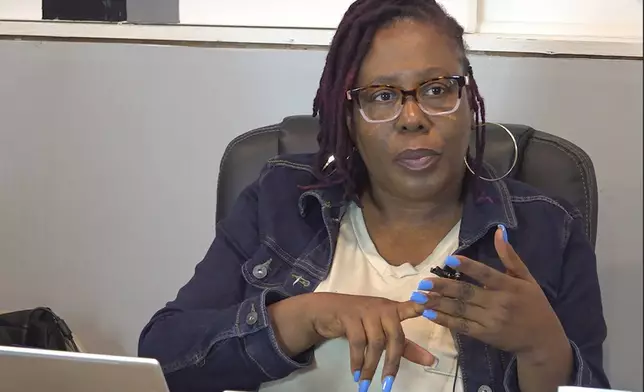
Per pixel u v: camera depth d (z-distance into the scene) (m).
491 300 0.80
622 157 1.47
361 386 0.83
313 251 1.08
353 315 0.87
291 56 1.56
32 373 0.72
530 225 1.04
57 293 1.75
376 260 1.04
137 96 1.62
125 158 1.65
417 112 0.92
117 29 1.59
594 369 0.96
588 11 1.52
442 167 0.95
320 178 1.11
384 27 0.95
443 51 0.94
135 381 0.70
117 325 1.76
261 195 1.15
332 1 1.59
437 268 0.89
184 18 1.62
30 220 1.71
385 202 1.06
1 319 1.55
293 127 1.28
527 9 1.54
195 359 0.97
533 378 0.87
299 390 0.98
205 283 1.09
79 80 1.62
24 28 1.60
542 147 1.18
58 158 1.67
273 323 0.94
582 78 1.47
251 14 1.61
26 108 1.65
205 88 1.60
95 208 1.69
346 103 0.99
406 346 0.86
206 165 1.64
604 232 1.49
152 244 1.70
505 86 1.50
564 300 1.01
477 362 0.97
